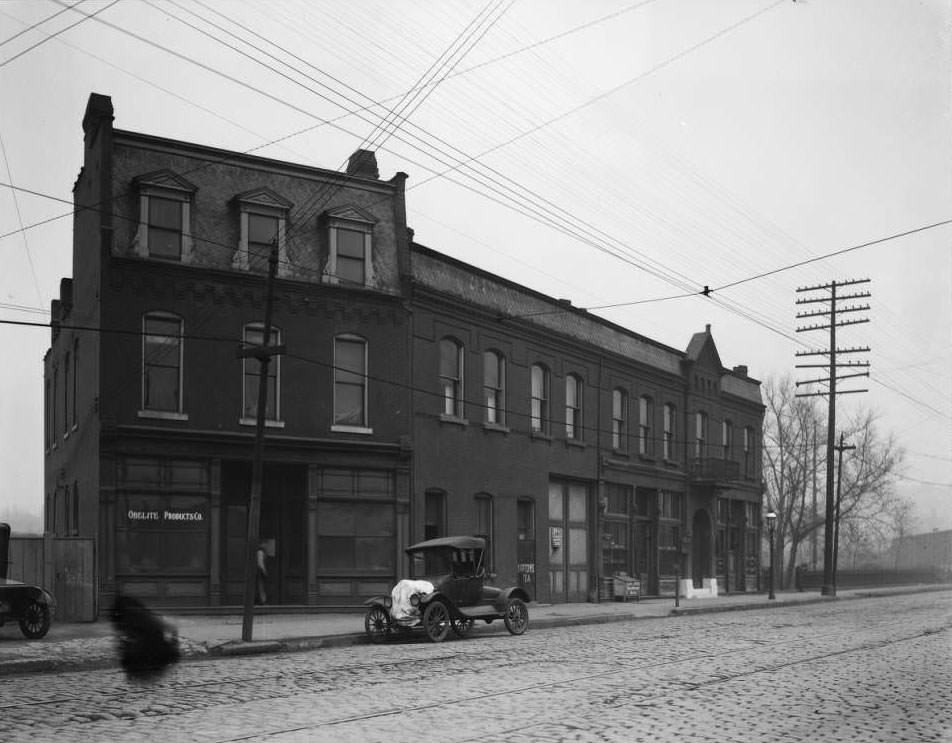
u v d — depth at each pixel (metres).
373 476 29.70
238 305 27.78
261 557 28.19
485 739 10.33
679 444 46.75
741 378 54.09
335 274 29.53
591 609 33.91
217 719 11.45
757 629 26.05
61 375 33.16
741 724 11.30
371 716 11.70
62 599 24.80
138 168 27.12
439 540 23.44
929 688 14.42
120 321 26.19
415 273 31.44
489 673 15.84
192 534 26.64
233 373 27.59
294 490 29.17
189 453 26.72
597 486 39.84
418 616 21.59
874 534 88.38
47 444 37.31
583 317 40.34
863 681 15.11
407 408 30.45
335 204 30.03
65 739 10.19
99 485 25.69
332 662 17.64
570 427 39.00
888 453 71.56
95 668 17.23
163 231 27.09
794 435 71.94
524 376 36.09
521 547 35.34
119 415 25.98
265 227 28.58
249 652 19.62
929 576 82.62
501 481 34.44
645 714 11.91
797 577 58.75
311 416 28.70
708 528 48.50
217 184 28.25
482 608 23.33
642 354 44.28
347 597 28.78
